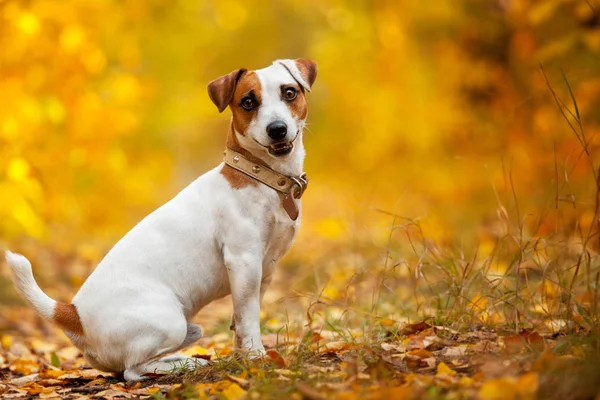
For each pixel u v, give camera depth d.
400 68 14.84
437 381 3.96
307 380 4.19
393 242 10.02
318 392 3.88
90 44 11.54
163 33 15.66
